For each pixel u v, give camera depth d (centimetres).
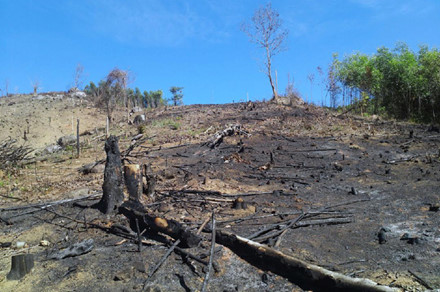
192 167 1067
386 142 1416
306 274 418
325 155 1248
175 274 448
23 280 461
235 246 507
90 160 1322
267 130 1620
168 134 1708
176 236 516
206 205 716
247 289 418
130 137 1783
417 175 943
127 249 519
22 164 1209
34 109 3188
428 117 2277
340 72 2678
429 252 486
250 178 986
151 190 752
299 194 830
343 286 385
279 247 514
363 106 2412
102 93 3175
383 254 491
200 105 2695
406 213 654
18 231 622
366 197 780
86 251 515
